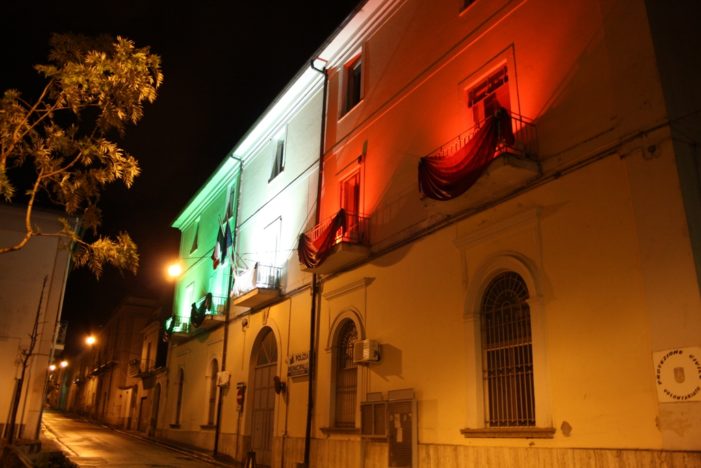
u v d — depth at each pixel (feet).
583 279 30.76
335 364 51.44
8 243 77.82
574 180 32.48
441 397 38.50
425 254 42.83
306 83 65.57
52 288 78.13
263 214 72.95
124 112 34.45
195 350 87.51
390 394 42.39
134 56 34.09
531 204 34.68
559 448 29.86
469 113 41.68
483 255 37.60
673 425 25.09
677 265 26.37
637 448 26.48
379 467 42.39
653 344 26.55
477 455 34.47
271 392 62.69
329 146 59.06
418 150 46.01
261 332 67.05
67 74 32.71
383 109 51.34
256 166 78.64
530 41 37.45
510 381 34.53
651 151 28.53
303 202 62.90
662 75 29.12
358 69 58.80
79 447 76.18
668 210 27.25
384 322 45.73
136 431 116.37
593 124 32.14
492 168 34.19
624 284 28.73
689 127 28.84
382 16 53.72
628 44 30.76
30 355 68.39
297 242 62.39
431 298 41.29
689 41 31.30
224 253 80.64
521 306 34.83
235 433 67.51
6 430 69.92
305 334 56.90
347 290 51.06
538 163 34.55
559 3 35.94
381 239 48.21
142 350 136.67
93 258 34.60
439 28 46.29
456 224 40.34
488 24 41.19
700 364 24.63
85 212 34.86
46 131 33.27
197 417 81.15
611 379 28.32
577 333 30.45
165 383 98.07
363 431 44.45
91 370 199.11
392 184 48.32
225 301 78.84
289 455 54.54
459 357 37.70
